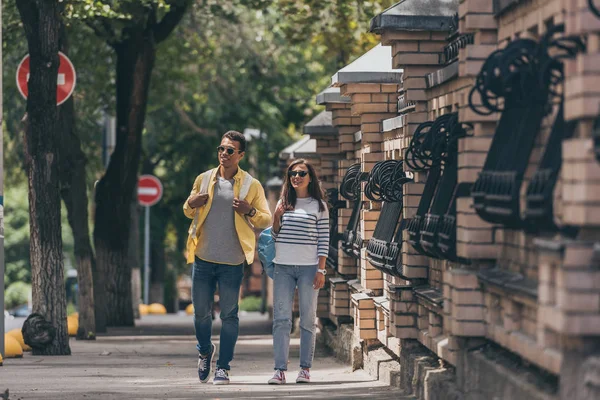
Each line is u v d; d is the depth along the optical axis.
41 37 31.64
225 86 74.94
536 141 13.72
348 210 30.70
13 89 59.00
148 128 78.00
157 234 96.06
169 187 90.06
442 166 19.06
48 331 32.62
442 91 19.17
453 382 16.20
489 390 14.10
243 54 67.75
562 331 10.92
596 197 10.67
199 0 52.56
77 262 42.28
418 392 18.16
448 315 15.69
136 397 19.38
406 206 20.58
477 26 15.59
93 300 42.38
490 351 15.05
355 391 20.03
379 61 26.16
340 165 32.03
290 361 29.58
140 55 47.91
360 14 45.28
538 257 13.15
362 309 24.92
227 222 21.47
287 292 22.12
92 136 65.81
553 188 11.73
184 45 59.16
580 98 10.91
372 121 26.19
